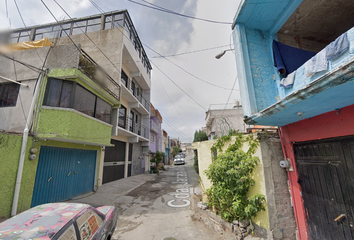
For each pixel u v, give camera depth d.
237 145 4.46
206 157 5.95
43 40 7.52
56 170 6.82
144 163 19.27
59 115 6.33
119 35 11.22
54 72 6.61
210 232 4.48
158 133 25.47
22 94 6.73
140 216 5.86
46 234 2.13
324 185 2.94
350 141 2.53
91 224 2.90
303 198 3.37
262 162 3.71
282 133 3.86
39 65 6.91
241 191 3.91
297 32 4.36
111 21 11.90
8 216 4.89
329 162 2.84
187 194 8.84
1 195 4.82
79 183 8.11
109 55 10.94
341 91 2.01
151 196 8.73
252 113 3.74
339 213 2.66
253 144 3.94
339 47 2.37
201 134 23.41
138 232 4.63
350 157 2.53
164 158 32.84
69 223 2.46
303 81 3.12
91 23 12.02
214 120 19.75
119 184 11.05
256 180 3.81
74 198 7.56
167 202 7.53
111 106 9.91
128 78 14.11
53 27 11.63
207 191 5.21
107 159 11.27
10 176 5.06
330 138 2.82
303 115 3.01
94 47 11.18
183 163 32.75
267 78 4.14
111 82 9.93
